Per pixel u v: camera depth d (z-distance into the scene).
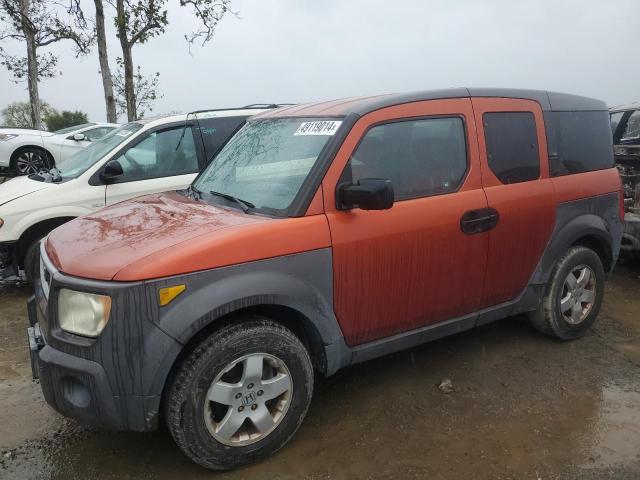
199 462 2.77
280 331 2.86
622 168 6.32
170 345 2.55
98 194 5.73
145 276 2.51
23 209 5.45
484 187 3.60
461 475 2.83
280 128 3.63
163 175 6.07
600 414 3.37
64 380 2.64
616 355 4.17
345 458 2.98
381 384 3.75
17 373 3.99
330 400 3.56
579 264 4.20
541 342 4.38
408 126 3.38
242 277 2.71
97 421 2.61
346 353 3.19
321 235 2.94
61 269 2.71
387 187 2.87
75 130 13.69
